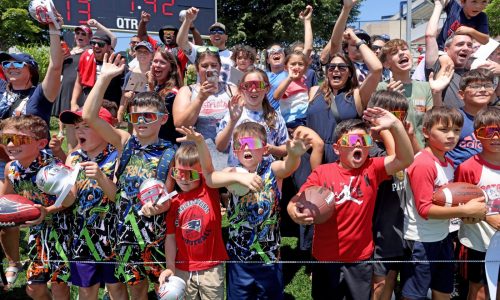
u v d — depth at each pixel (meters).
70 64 6.70
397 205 3.38
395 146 3.04
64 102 6.66
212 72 4.13
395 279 3.60
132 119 3.19
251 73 4.00
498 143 3.20
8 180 3.44
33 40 27.22
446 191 3.09
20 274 4.47
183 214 3.12
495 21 21.09
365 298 3.17
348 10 5.01
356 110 3.99
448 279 3.33
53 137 3.78
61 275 3.33
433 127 3.26
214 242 3.14
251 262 3.11
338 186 3.20
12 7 25.72
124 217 3.16
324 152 4.02
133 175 3.18
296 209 3.06
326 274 3.24
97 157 3.36
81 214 3.27
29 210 3.08
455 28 5.37
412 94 4.32
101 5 12.13
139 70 5.89
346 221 3.16
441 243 3.30
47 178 2.98
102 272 3.32
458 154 3.81
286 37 26.98
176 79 4.76
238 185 3.00
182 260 3.15
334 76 4.09
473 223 3.16
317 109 4.16
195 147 3.12
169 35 7.12
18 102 4.27
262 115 4.07
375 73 3.89
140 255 3.16
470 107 3.90
